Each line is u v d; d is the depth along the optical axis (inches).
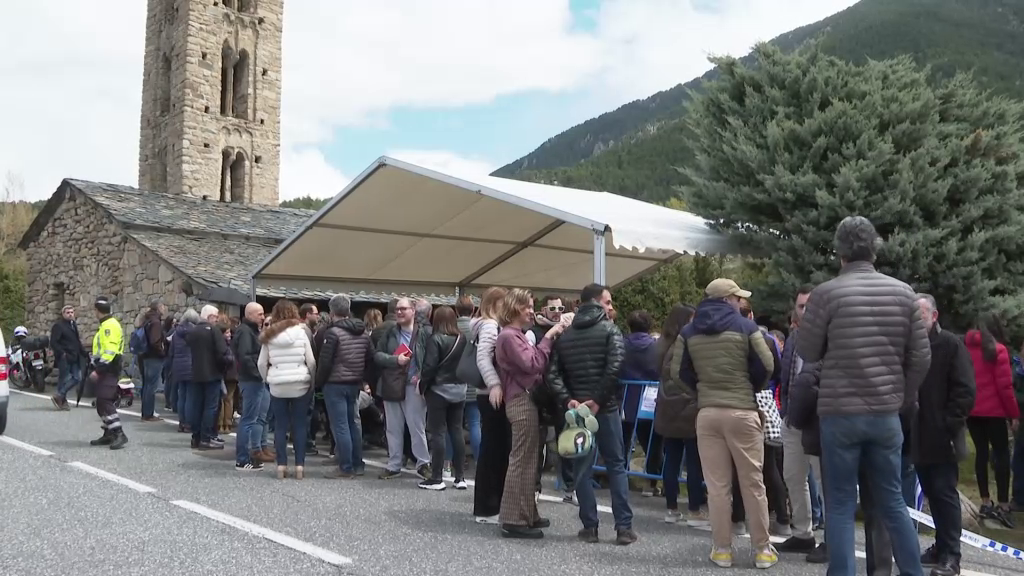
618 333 219.9
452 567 195.8
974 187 382.6
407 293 577.6
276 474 313.1
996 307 360.5
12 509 237.0
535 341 297.0
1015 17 5487.2
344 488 290.0
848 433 166.2
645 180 3831.2
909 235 365.4
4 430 393.7
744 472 204.4
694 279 927.7
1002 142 398.6
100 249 798.5
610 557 209.8
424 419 315.6
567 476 284.4
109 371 360.5
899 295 168.7
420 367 296.0
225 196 1465.3
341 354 307.6
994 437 287.0
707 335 207.3
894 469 167.5
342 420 309.4
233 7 1504.7
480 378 245.4
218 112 1444.4
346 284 542.3
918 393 199.2
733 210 396.5
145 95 1503.4
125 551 198.7
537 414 228.7
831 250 381.7
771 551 205.5
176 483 286.7
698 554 215.2
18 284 1483.8
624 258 549.6
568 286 620.1
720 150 427.5
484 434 246.4
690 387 212.5
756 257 412.8
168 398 532.1
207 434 368.2
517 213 456.8
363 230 465.1
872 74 417.7
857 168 375.9
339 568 190.5
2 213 1974.7
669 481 254.1
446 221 466.6
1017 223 381.7
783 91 427.2
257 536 216.5
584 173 4104.3
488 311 246.8
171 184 1414.9
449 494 285.9
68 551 197.3
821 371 174.2
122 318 753.6
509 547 216.4
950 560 196.9
